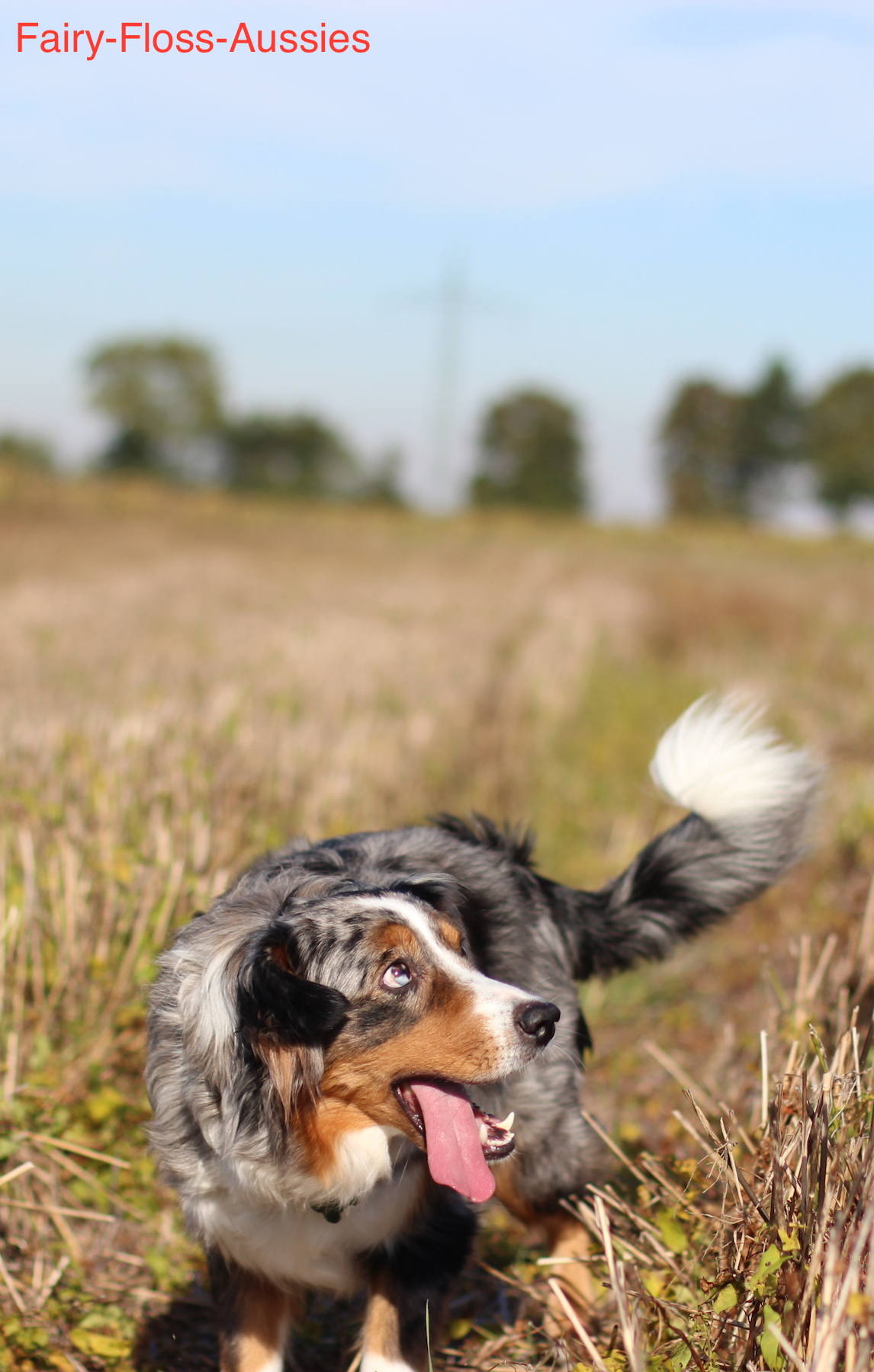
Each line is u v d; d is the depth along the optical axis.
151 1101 3.30
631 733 12.20
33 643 12.72
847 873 7.19
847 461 93.94
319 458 107.56
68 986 4.80
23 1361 3.40
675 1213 3.24
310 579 24.27
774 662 16.25
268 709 8.83
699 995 6.29
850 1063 3.47
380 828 7.24
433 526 57.50
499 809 8.95
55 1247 3.96
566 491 108.62
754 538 61.97
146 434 101.31
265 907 3.28
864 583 31.53
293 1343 3.74
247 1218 3.18
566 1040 3.93
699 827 4.33
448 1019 3.05
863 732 11.17
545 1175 3.87
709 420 103.38
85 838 5.48
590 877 7.90
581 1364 2.88
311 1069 3.03
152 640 13.45
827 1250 2.59
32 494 46.78
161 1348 3.62
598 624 19.19
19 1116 4.17
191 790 6.08
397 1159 3.25
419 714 9.83
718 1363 2.73
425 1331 3.33
